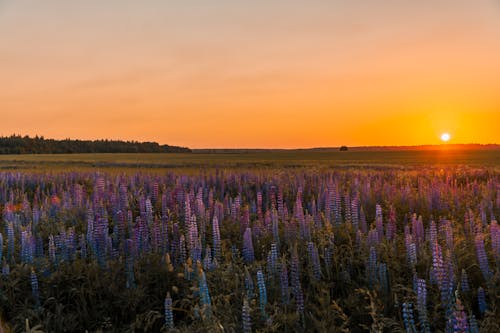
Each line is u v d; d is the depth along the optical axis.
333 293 5.82
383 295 5.34
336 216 8.30
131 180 16.14
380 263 5.91
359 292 5.43
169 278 6.15
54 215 10.56
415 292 4.96
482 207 8.97
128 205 10.67
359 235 6.69
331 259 6.39
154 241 7.08
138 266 6.37
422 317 4.55
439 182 15.11
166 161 58.75
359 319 5.15
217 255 6.59
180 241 6.70
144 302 5.93
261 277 5.04
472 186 13.50
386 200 10.66
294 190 13.34
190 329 4.79
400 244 6.75
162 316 5.40
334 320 5.10
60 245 7.04
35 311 5.65
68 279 6.28
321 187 12.82
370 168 32.88
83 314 5.79
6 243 7.68
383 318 4.68
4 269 6.18
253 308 4.89
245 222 8.14
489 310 4.80
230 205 10.21
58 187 17.20
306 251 6.64
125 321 5.74
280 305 5.20
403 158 63.56
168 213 8.93
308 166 39.41
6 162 58.78
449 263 4.89
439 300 5.01
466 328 3.98
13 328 5.21
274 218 7.46
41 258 6.73
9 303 5.88
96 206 9.70
